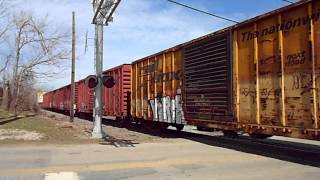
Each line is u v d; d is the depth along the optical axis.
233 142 18.59
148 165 11.88
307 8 11.58
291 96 12.08
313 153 14.66
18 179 9.92
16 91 53.34
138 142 18.44
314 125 11.20
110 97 31.42
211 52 16.50
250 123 13.93
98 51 20.47
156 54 22.70
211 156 13.75
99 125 20.33
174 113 20.17
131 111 27.25
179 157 13.52
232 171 10.93
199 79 17.50
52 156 13.73
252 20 13.84
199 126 17.55
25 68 52.97
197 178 10.02
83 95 43.59
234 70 14.89
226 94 15.38
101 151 15.10
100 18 20.47
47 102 87.12
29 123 27.00
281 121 12.44
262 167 11.55
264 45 13.34
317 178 9.93
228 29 15.30
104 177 10.15
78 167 11.54
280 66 12.53
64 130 22.92
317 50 11.20
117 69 29.77
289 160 12.85
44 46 52.03
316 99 11.18
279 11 12.55
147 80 24.22
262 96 13.35
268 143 18.41
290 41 12.20
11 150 15.30
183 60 19.20
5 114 39.53
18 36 51.72
